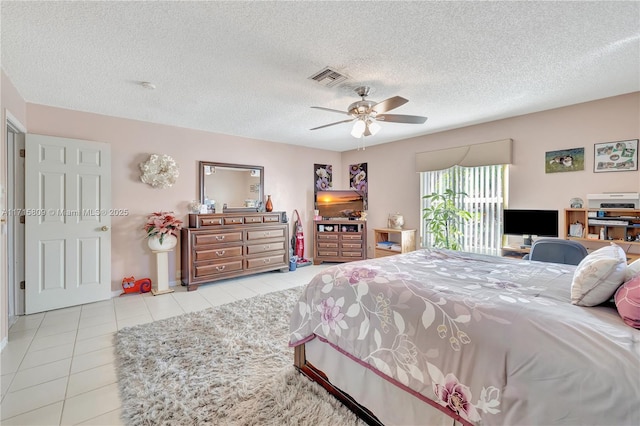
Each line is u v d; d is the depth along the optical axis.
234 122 3.93
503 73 2.47
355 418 1.60
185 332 2.59
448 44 2.03
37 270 3.09
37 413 1.62
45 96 2.96
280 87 2.75
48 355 2.24
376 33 1.90
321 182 5.84
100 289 3.46
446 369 1.26
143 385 1.84
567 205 3.28
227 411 1.62
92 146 3.38
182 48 2.07
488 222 3.98
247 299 3.47
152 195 3.92
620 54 2.15
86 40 1.96
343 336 1.68
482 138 3.98
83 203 3.34
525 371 1.05
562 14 1.69
